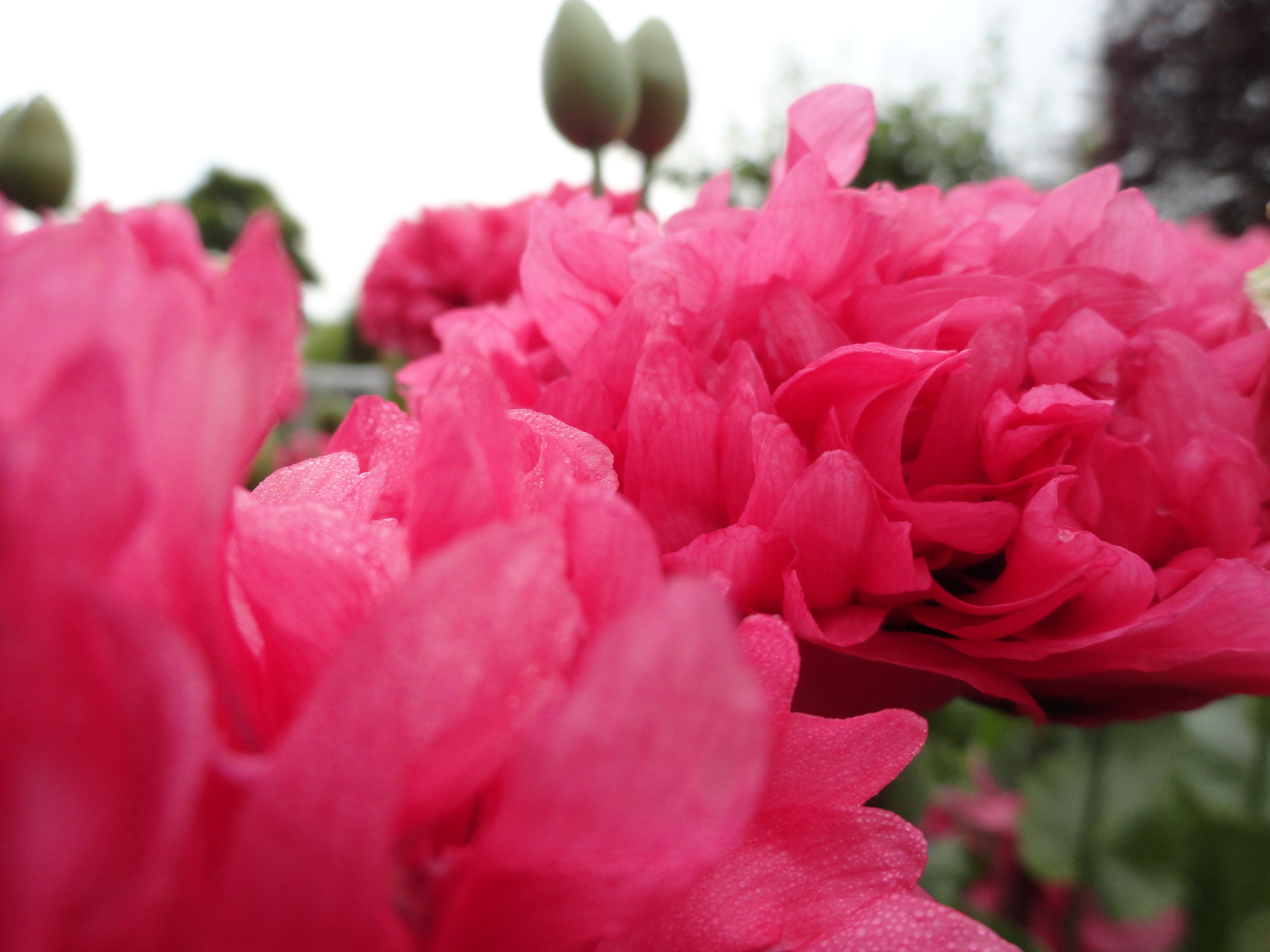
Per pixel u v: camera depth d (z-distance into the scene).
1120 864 0.18
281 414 0.05
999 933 0.18
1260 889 0.17
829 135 0.12
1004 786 0.21
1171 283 0.12
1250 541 0.10
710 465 0.09
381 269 0.32
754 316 0.10
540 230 0.11
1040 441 0.09
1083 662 0.09
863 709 0.10
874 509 0.09
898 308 0.10
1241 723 0.18
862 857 0.05
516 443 0.05
